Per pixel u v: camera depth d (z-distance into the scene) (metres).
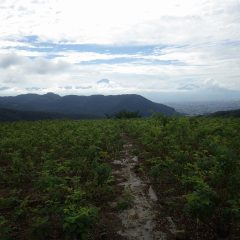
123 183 12.74
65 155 17.48
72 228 7.26
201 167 11.98
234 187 10.12
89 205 10.07
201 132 20.72
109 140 20.38
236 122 27.17
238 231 8.33
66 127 29.33
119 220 9.45
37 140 21.47
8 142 20.34
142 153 17.44
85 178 13.32
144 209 10.12
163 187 11.98
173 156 15.10
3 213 9.97
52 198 10.08
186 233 8.41
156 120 30.17
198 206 7.90
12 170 14.73
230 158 11.28
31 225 8.66
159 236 8.48
